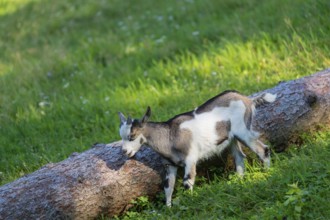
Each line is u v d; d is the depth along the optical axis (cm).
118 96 2123
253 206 1262
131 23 2947
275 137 1488
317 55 2016
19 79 2450
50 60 2602
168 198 1363
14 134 2005
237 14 2595
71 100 2217
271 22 2377
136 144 1336
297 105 1495
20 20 3309
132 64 2455
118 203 1359
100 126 1967
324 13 2278
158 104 2000
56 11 3375
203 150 1374
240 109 1391
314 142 1462
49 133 1977
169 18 2853
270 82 1934
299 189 1182
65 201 1304
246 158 1451
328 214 1158
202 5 2853
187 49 2388
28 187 1317
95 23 3108
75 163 1376
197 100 1884
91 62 2528
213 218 1230
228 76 2091
